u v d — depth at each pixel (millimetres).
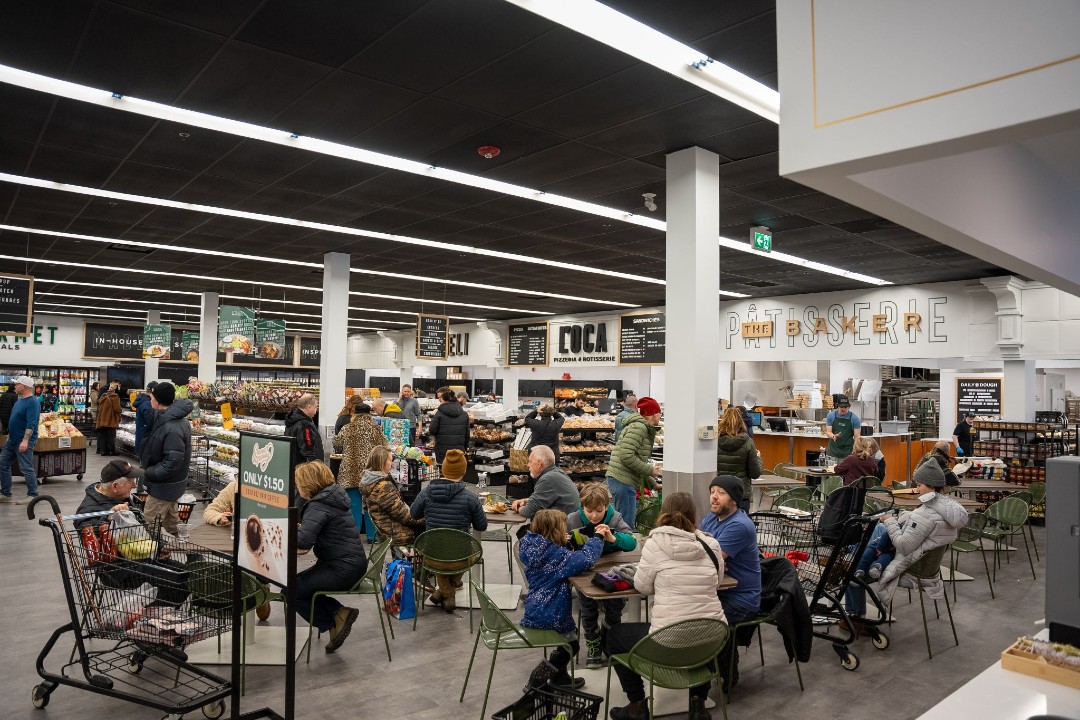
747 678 4625
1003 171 4051
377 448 6082
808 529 5570
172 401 6379
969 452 12641
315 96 5703
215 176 7953
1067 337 12125
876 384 15297
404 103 5820
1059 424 11680
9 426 10578
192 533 4980
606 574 4090
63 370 22922
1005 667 2379
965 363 15852
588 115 6020
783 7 2689
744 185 7906
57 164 7566
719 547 3936
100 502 4699
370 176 7875
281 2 4289
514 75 5270
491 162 7348
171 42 4820
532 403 18875
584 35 4660
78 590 3926
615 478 7352
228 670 4523
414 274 14820
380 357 30000
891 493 7117
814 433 13422
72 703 4000
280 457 3475
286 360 29641
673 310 6938
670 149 6871
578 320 20922
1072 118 2062
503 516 6020
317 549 4758
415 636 5238
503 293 17484
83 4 4324
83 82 5484
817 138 2568
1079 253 5172
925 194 3262
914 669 4797
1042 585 7102
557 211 9320
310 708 4023
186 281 16266
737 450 7188
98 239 11617
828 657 5020
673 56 5012
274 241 11609
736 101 5695
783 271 13109
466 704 4105
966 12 2242
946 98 2271
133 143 6879
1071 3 2041
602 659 4707
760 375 17344
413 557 6043
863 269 12805
